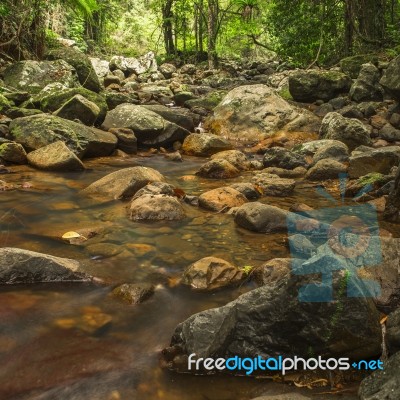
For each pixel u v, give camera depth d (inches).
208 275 125.6
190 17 1027.9
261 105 378.0
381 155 240.7
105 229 166.2
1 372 89.3
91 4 524.7
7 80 409.7
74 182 229.8
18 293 117.8
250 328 90.3
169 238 159.6
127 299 116.6
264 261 142.1
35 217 177.9
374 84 424.8
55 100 340.8
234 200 193.9
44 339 99.8
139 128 317.7
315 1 590.9
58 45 585.3
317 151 279.1
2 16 458.0
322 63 636.7
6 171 241.9
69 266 127.1
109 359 93.7
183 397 83.9
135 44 1044.5
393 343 87.3
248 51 1104.2
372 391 76.8
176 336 94.6
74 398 83.0
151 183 204.7
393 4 597.6
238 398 83.5
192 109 433.7
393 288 108.2
